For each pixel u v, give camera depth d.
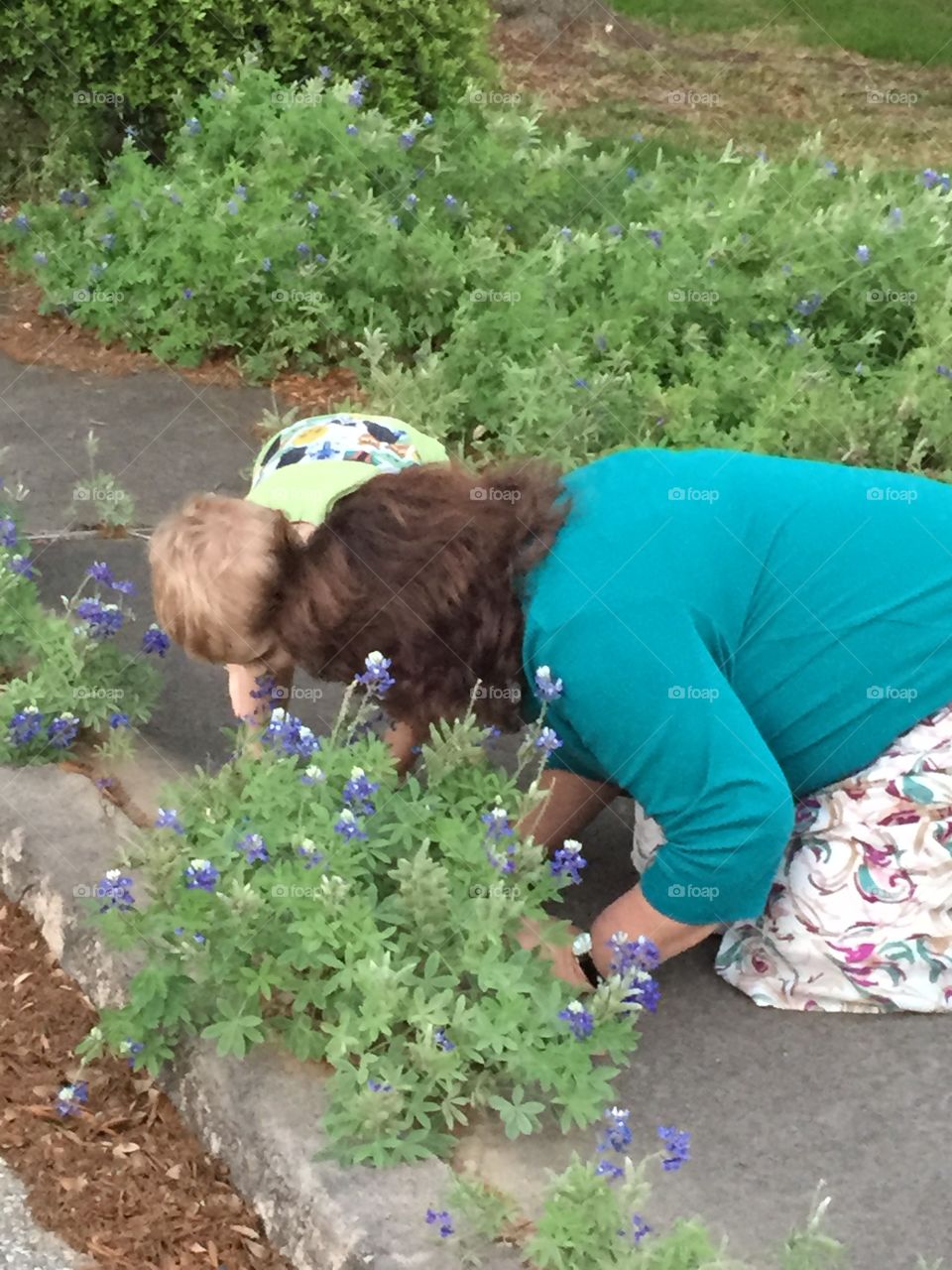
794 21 11.87
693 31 11.61
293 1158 2.60
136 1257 2.61
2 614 3.84
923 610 2.85
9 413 5.60
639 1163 2.72
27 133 7.44
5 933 3.29
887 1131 2.82
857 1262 2.55
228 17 7.17
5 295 6.53
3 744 3.55
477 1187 2.50
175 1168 2.78
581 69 10.68
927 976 3.08
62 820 3.37
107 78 7.25
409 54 7.59
